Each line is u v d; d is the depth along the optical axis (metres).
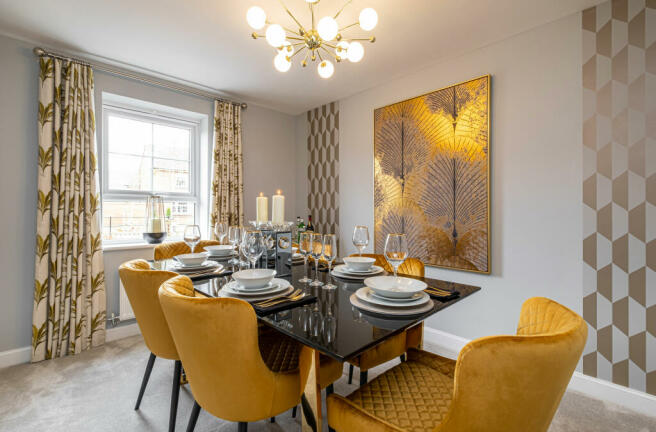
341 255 3.47
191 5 1.90
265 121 3.76
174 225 3.26
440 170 2.58
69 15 2.00
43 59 2.28
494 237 2.32
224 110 3.29
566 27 2.00
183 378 2.04
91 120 2.48
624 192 1.81
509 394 0.69
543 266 2.10
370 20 1.56
